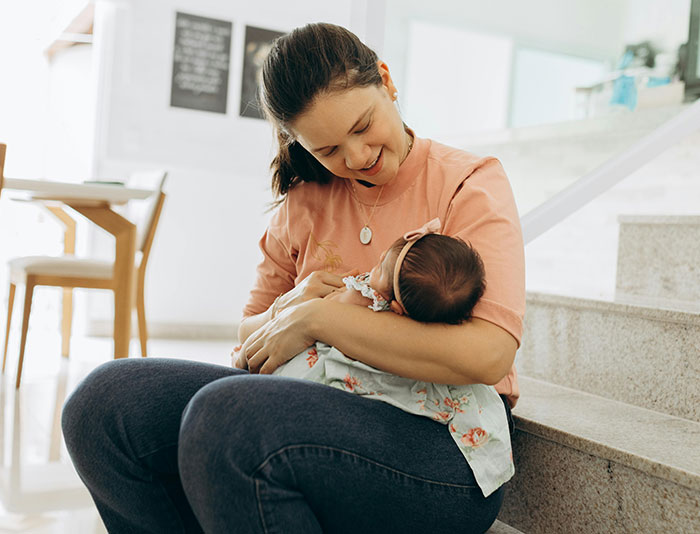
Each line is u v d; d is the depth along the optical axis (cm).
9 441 216
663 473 108
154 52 446
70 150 487
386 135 104
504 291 99
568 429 128
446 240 98
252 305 138
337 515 95
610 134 202
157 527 108
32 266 289
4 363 321
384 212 117
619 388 159
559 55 199
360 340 100
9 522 152
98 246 443
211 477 87
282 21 476
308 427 90
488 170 110
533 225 193
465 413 101
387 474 94
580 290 223
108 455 103
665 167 281
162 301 465
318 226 125
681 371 145
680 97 207
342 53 99
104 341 433
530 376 183
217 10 459
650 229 200
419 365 97
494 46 197
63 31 488
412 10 191
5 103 505
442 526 100
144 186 357
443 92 196
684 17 205
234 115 468
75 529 150
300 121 101
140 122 447
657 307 151
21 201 365
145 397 105
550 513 129
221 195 473
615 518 117
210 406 90
